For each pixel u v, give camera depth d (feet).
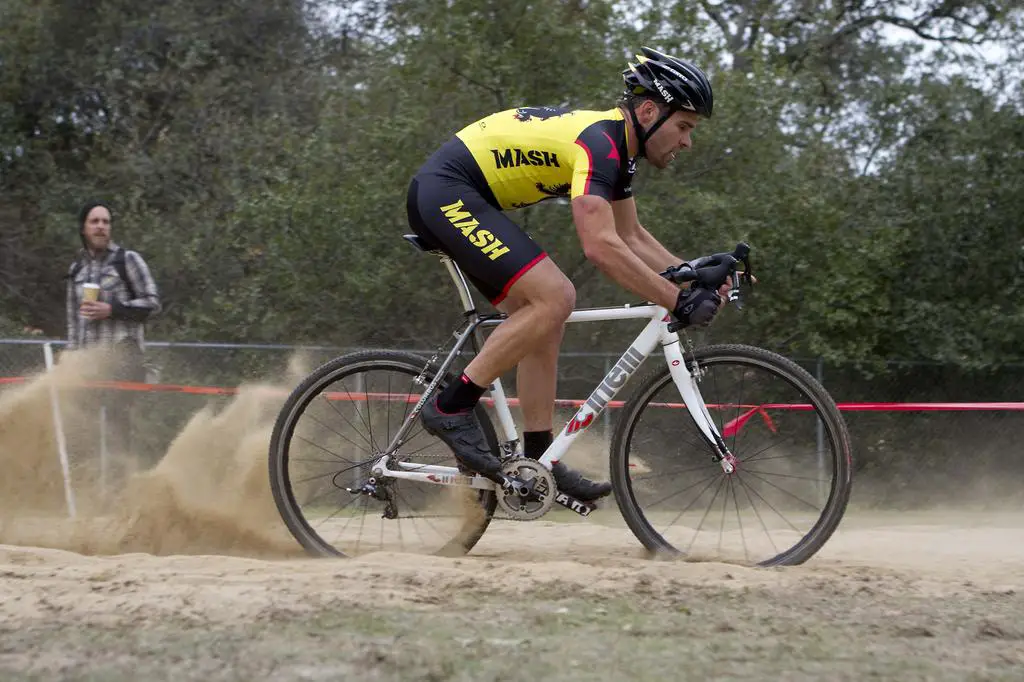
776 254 34.35
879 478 31.65
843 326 34.81
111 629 9.58
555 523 18.06
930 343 36.88
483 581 11.47
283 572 12.24
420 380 14.08
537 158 12.91
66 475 20.40
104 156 49.16
